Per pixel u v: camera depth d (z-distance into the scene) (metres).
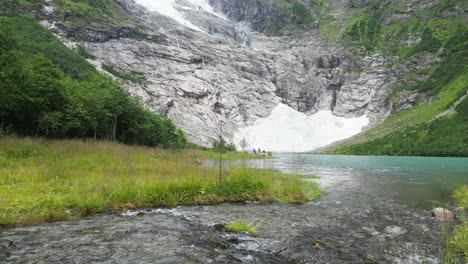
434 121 122.56
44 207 11.12
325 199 17.55
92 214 11.64
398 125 137.38
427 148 104.00
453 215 13.00
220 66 180.88
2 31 32.44
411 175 32.22
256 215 12.77
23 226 9.61
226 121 158.25
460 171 37.34
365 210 14.42
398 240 9.70
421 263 7.79
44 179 15.34
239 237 9.44
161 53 161.88
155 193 14.23
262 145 156.00
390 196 18.62
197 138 130.00
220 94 166.00
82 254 7.20
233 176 17.95
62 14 149.12
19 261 6.67
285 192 17.55
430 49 181.75
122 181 15.26
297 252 8.38
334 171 37.78
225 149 85.69
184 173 18.33
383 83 180.62
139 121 59.44
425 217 13.03
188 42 183.88
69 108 44.28
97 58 141.88
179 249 7.79
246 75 188.25
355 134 157.25
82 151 26.33
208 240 8.80
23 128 42.38
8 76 32.91
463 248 8.71
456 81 145.62
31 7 142.88
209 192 15.87
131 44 156.88
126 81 133.50
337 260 7.92
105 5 176.62
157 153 36.62
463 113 117.56
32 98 38.75
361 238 9.86
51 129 42.62
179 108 140.62
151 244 8.09
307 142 161.00
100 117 48.75
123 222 10.47
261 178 18.72
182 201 14.62
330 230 10.77
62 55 108.12
